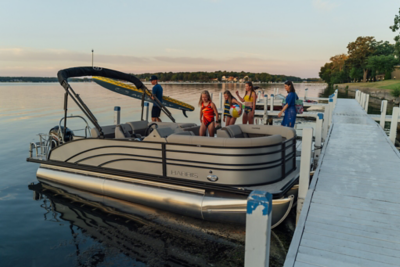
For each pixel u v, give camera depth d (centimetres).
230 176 502
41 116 2056
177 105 1545
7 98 3978
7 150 1084
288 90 802
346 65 9881
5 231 508
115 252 441
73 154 692
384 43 8850
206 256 429
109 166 634
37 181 766
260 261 230
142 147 579
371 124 1189
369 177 548
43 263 414
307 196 463
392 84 5334
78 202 629
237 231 495
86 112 654
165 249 448
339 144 824
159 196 554
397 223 383
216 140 503
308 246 336
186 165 534
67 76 692
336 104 2053
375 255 318
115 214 569
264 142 502
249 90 877
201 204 512
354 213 410
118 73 795
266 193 231
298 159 674
